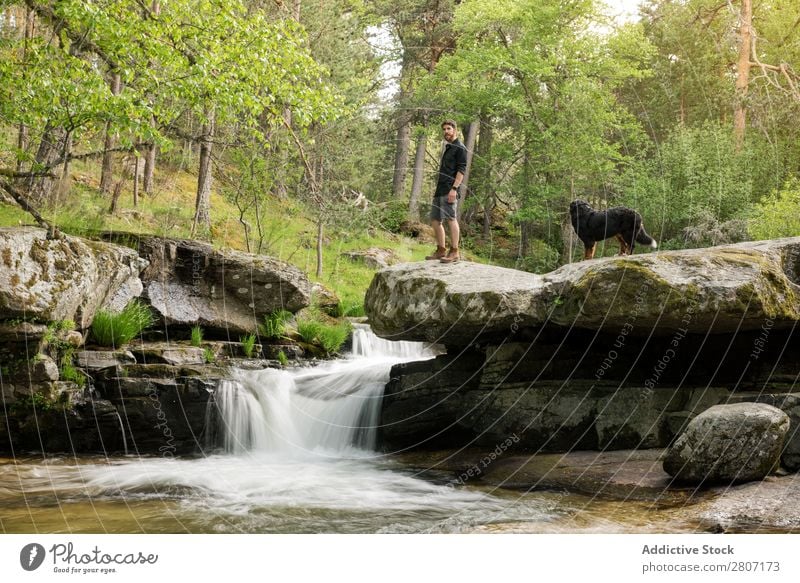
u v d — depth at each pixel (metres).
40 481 7.27
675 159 19.86
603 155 20.59
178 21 10.31
